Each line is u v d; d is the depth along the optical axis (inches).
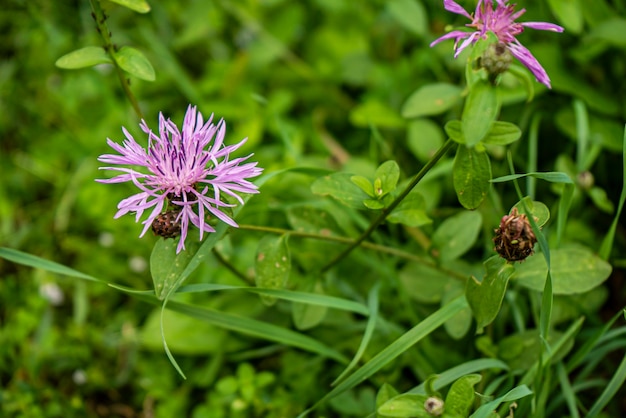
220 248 17.6
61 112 23.0
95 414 19.0
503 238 14.9
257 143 21.9
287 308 18.4
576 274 16.4
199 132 15.1
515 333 17.2
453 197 20.2
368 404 17.4
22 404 18.2
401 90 22.2
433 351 17.7
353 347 18.1
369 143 22.2
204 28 23.1
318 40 24.1
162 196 15.0
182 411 18.6
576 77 20.1
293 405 17.9
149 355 19.3
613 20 19.2
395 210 16.2
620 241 19.5
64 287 20.4
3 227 21.3
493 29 15.0
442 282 17.6
